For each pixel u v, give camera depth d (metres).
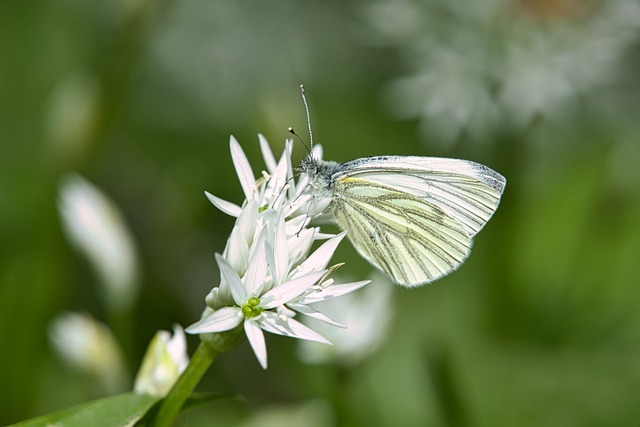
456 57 0.48
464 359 0.46
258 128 0.47
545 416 0.46
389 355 0.47
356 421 0.46
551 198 0.49
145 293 0.47
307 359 0.42
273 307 0.37
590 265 0.48
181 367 0.38
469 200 0.41
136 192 0.49
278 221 0.37
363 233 0.41
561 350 0.48
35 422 0.37
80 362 0.42
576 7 0.48
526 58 0.48
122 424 0.37
